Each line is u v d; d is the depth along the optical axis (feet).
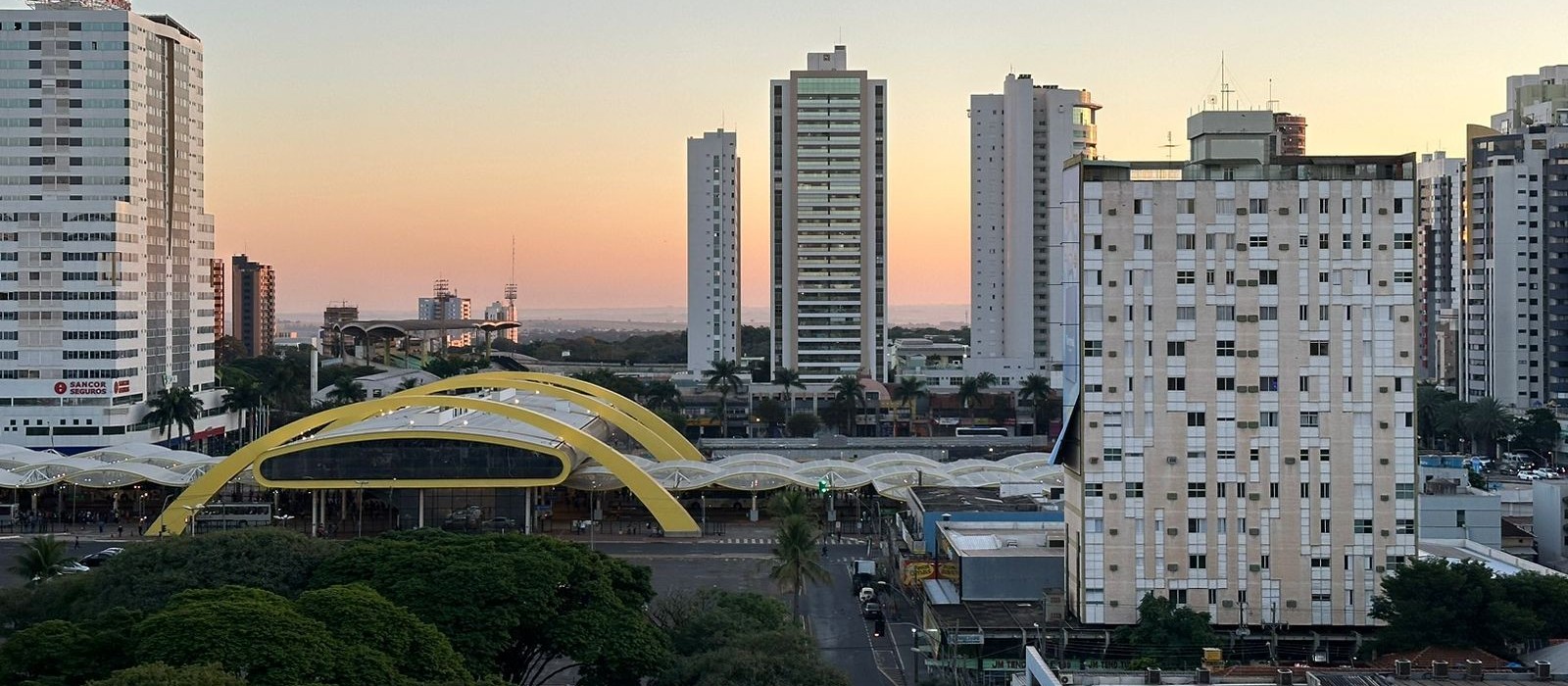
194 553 401.08
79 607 385.91
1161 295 452.76
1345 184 453.99
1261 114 460.14
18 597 399.03
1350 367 453.17
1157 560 453.58
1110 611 451.94
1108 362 453.17
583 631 368.27
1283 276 453.58
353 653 308.81
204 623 304.50
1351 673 315.37
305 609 330.95
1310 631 452.35
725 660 354.95
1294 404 453.58
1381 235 453.58
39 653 307.17
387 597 366.63
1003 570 485.97
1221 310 453.58
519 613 367.45
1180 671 361.51
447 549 394.93
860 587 560.61
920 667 449.48
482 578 370.53
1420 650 394.32
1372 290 453.99
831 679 354.95
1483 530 573.33
